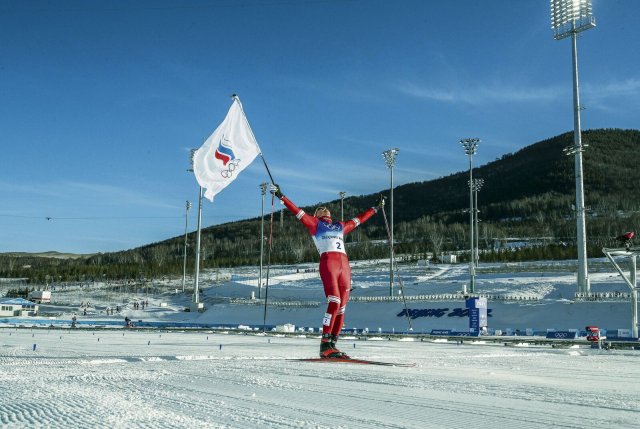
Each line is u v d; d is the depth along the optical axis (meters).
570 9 51.12
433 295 66.00
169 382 9.81
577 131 51.41
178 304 94.94
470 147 62.41
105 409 6.39
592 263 87.25
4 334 43.25
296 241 170.50
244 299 82.94
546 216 183.75
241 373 11.86
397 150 64.19
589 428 5.89
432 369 13.84
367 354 21.42
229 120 16.16
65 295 109.25
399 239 175.50
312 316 69.38
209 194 15.85
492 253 112.19
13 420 5.67
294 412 6.62
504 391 9.10
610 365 17.53
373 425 5.87
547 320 50.56
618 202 183.62
